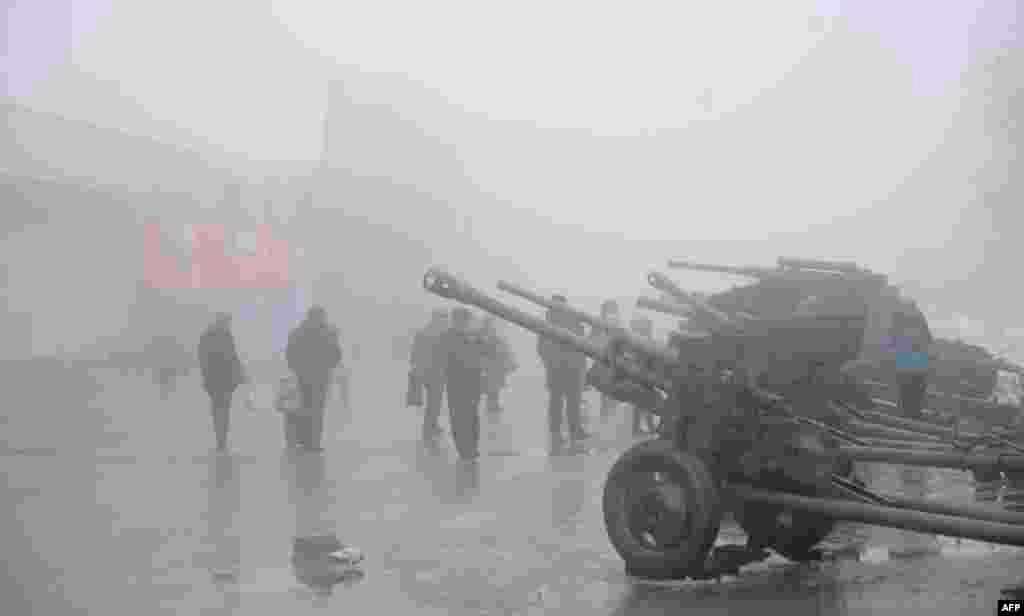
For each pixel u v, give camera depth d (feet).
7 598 25.27
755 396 26.53
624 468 26.99
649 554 26.30
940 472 47.62
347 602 24.98
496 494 41.34
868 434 33.63
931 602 24.12
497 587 26.22
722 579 27.02
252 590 26.21
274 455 53.88
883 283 34.88
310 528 34.45
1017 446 30.83
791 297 32.50
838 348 28.43
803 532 28.37
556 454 54.24
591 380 29.66
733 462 26.81
